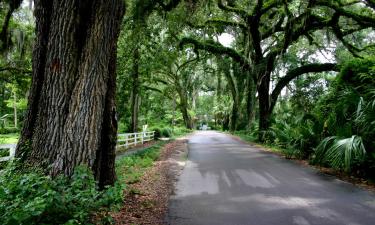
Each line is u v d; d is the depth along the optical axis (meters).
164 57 20.70
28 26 16.72
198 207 5.69
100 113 5.48
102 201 4.01
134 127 23.97
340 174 8.57
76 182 4.14
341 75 10.72
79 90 5.36
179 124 58.50
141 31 15.64
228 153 15.06
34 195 3.49
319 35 27.16
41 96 5.71
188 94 51.47
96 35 5.45
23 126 5.98
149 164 11.26
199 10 16.95
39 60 6.05
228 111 52.88
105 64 5.58
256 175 8.77
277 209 5.45
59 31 5.52
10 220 2.83
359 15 18.27
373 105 7.59
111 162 6.30
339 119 9.15
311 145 11.70
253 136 25.19
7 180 4.49
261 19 22.58
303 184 7.43
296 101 25.42
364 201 5.82
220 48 23.25
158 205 5.86
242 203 5.89
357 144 7.49
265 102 22.38
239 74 32.84
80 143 5.24
